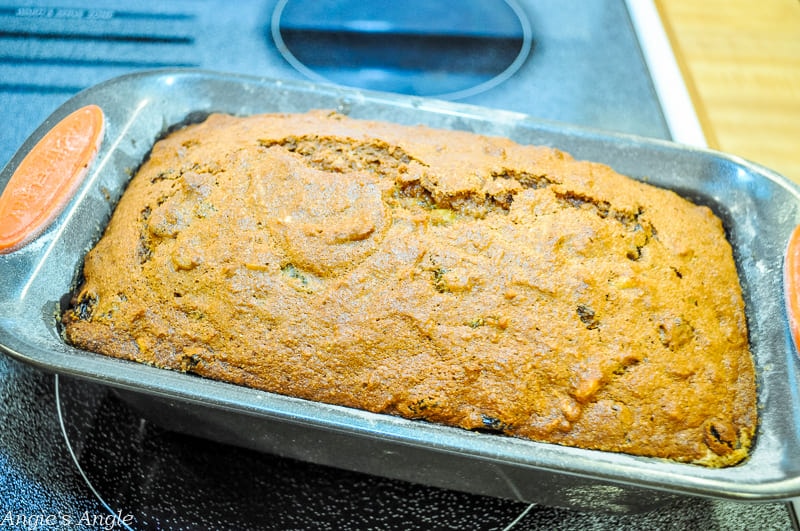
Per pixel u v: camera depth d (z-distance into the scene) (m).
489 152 0.35
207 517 0.32
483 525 0.32
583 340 0.30
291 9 0.47
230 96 0.37
